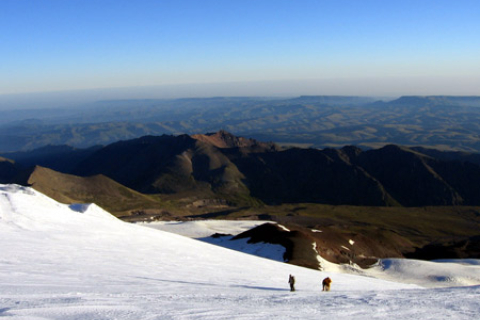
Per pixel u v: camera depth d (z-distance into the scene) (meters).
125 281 23.08
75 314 13.02
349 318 15.84
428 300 20.42
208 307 16.28
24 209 42.31
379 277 65.94
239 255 48.72
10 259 26.08
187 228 108.19
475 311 17.81
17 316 12.14
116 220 55.97
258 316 14.96
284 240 73.50
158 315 13.74
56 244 33.47
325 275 44.34
